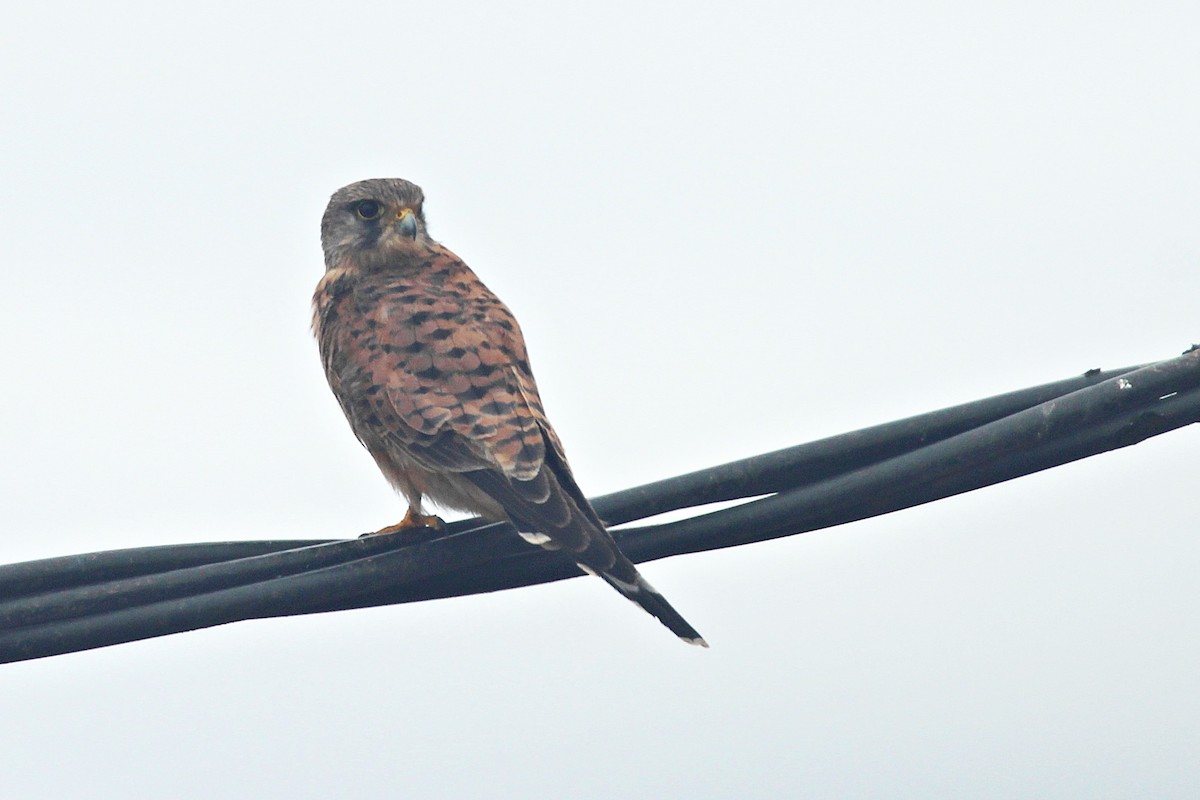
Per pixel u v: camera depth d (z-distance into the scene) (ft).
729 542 28.45
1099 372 28.58
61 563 27.20
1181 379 26.48
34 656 27.40
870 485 27.76
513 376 31.68
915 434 27.99
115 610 27.40
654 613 26.30
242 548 28.19
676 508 28.32
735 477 28.04
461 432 30.27
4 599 27.12
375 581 28.07
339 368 33.19
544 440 30.45
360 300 34.24
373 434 32.24
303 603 27.96
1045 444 27.32
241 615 27.84
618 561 26.68
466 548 28.30
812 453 27.94
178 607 27.53
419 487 32.60
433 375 31.48
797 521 28.25
